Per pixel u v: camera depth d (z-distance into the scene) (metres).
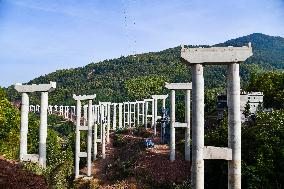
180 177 41.81
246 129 37.72
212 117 60.75
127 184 42.91
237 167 23.98
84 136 68.94
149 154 49.81
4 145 48.31
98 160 58.66
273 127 34.31
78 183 47.69
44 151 34.16
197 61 24.28
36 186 21.78
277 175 31.05
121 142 65.94
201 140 24.03
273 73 63.91
